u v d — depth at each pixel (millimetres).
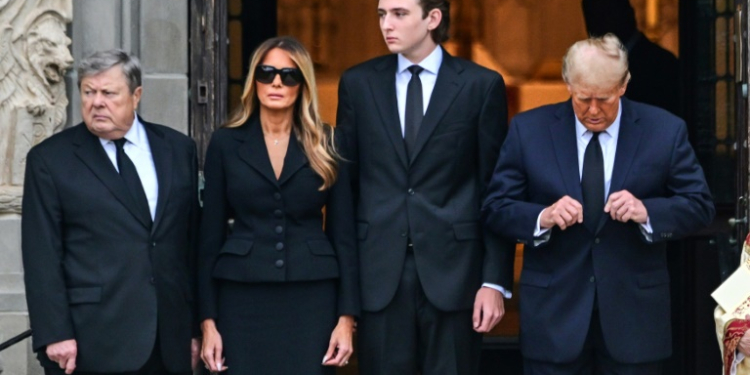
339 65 33969
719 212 29906
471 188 22266
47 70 25016
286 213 21297
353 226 21812
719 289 20047
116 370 20438
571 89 20266
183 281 21094
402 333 22047
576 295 20891
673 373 30094
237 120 21734
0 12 24781
